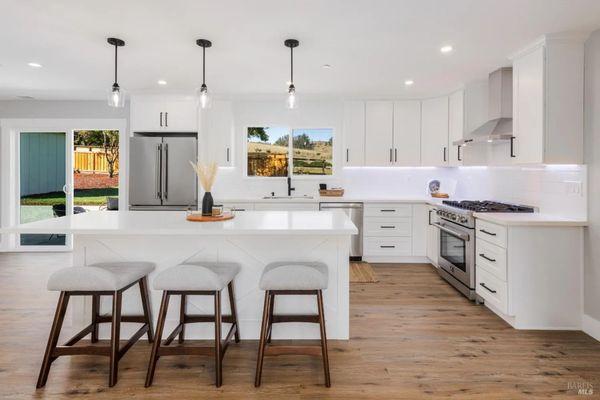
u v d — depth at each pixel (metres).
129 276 2.17
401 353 2.43
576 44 2.79
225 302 2.61
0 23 2.65
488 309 3.24
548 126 2.83
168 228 2.22
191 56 3.34
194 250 2.58
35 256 5.05
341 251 2.59
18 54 3.31
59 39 2.95
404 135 5.02
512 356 2.39
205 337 2.62
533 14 2.47
